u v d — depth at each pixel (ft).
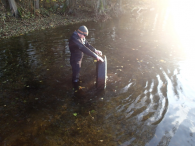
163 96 11.02
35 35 26.84
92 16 43.88
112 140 7.68
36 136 7.98
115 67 15.47
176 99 10.70
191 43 23.58
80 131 8.29
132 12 56.44
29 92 11.69
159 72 14.46
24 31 29.12
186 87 12.10
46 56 17.99
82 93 11.60
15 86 12.40
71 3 42.68
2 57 17.65
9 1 32.04
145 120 8.87
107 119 9.08
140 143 7.45
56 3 43.60
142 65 15.90
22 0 35.35
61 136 7.99
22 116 9.37
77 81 13.12
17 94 11.44
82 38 11.91
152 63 16.39
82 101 10.74
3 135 8.01
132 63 16.39
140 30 31.40
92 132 8.21
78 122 8.92
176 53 19.47
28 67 15.43
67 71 14.75
